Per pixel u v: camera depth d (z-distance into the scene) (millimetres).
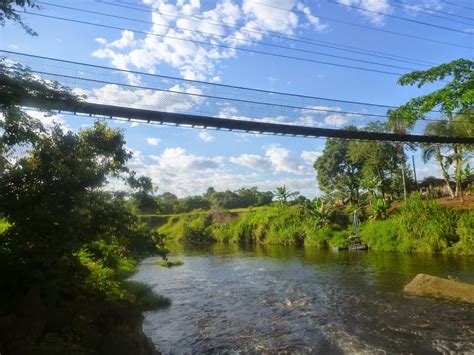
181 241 68625
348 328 12305
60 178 9812
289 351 10688
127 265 28750
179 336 12414
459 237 29703
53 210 9484
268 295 18344
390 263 26469
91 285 11844
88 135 11211
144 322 14031
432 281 16359
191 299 17969
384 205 40562
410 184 49344
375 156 47281
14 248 9469
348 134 12219
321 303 16062
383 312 13867
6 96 7770
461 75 14211
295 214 52500
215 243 62938
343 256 32531
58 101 8625
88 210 10938
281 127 11281
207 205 98125
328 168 58844
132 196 11789
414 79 14742
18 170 9680
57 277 10117
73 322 8633
